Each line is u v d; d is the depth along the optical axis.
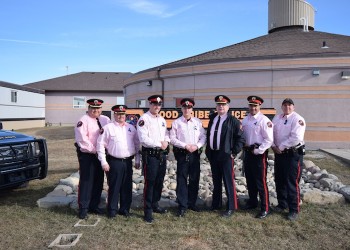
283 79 12.53
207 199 6.00
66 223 5.11
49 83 37.06
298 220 5.20
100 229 4.88
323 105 12.22
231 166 5.50
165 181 7.58
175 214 5.52
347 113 12.05
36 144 6.55
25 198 6.42
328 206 5.80
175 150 5.61
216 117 5.70
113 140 5.32
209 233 4.74
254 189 5.74
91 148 5.35
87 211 5.48
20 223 5.10
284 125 5.50
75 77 38.75
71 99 36.09
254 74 12.90
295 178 5.32
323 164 9.59
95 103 5.47
